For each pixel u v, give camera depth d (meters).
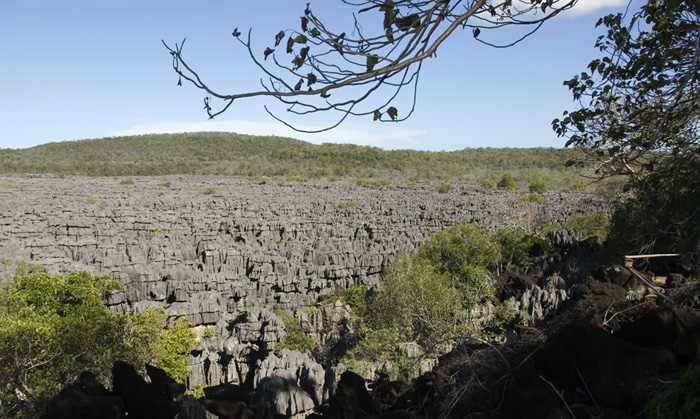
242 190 149.50
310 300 49.16
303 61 7.17
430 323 32.03
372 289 44.88
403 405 10.70
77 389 9.25
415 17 7.15
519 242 47.03
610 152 12.62
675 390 7.22
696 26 11.39
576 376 8.80
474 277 37.12
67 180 168.50
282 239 78.00
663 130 12.34
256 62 7.15
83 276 32.41
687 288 12.36
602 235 51.16
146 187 149.88
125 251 59.38
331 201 125.62
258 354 36.00
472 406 9.02
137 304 40.12
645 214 19.56
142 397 9.22
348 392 10.52
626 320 10.85
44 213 80.19
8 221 70.38
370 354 27.36
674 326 9.12
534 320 26.81
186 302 40.09
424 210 109.25
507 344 9.69
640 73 12.34
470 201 121.69
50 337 22.27
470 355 10.13
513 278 36.81
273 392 19.00
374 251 62.00
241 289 48.41
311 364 25.03
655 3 10.68
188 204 108.12
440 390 10.10
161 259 57.03
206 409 10.12
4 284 33.19
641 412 7.80
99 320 25.58
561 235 50.00
